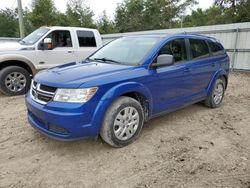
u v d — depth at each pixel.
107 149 3.60
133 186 2.79
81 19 32.12
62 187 2.77
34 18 27.05
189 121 4.83
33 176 2.96
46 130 3.32
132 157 3.40
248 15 23.16
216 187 2.78
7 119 4.80
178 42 4.57
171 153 3.53
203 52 5.20
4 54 6.45
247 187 2.79
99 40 8.46
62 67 4.00
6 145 3.71
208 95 5.45
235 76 10.51
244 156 3.48
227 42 11.82
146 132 4.23
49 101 3.23
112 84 3.38
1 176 2.95
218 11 26.67
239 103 6.24
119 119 3.53
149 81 3.85
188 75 4.60
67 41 7.66
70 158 3.37
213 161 3.33
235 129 4.48
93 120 3.23
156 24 35.94
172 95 4.36
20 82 6.70
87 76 3.37
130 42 4.59
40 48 7.01
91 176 2.97
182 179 2.92
